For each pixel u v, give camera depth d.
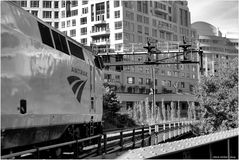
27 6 91.44
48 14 93.31
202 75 36.56
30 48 10.46
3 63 8.80
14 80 9.30
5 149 9.34
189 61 28.03
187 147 6.81
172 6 103.00
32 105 10.33
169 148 6.83
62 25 93.81
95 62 18.67
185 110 92.69
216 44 122.56
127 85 82.88
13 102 9.17
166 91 93.88
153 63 28.38
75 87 14.66
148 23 91.62
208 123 35.12
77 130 15.10
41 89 11.06
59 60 12.86
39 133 11.22
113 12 85.50
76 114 14.66
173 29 100.06
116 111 45.72
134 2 88.31
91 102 17.20
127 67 83.38
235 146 9.13
